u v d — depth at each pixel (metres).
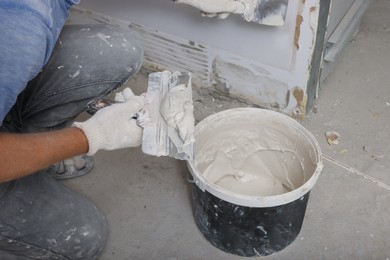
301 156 1.72
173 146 1.35
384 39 2.52
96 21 2.44
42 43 1.08
